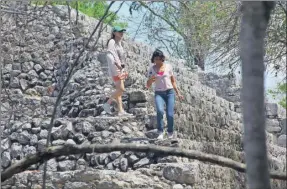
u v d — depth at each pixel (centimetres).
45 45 1888
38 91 1881
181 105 1769
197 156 944
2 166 1617
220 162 941
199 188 1546
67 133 1614
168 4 1620
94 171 1445
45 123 1634
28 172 1486
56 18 1878
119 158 1542
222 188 1727
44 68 1888
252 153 711
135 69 1841
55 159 1557
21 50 1895
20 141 1631
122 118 1617
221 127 2008
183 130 1759
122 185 1423
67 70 1845
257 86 718
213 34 1811
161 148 946
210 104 1961
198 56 2062
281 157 2388
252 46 726
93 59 1781
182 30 1852
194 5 1802
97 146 957
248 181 713
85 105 1744
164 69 1570
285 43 1661
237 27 1734
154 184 1458
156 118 1611
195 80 2075
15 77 1891
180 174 1484
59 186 1447
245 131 718
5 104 1784
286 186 2208
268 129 2506
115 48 1625
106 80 1748
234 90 2353
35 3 1669
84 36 1855
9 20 1825
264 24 737
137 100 1664
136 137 1591
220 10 1788
